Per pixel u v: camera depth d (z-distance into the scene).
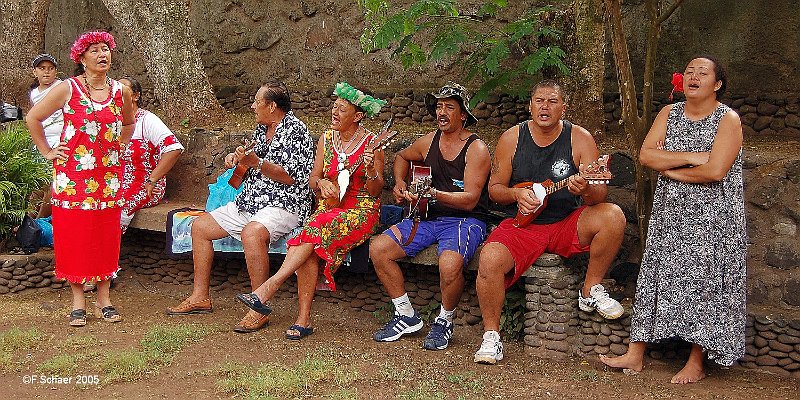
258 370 4.34
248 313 5.23
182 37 6.95
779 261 4.79
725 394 4.13
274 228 5.27
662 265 4.30
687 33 6.20
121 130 5.25
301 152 5.32
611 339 4.60
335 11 7.43
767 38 5.95
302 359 4.60
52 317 5.45
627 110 4.81
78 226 5.14
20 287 6.06
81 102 5.04
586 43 5.75
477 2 6.74
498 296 4.59
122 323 5.32
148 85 8.44
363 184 5.13
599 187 4.50
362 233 5.09
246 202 5.36
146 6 6.84
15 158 6.28
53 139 6.51
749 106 5.99
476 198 4.96
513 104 6.56
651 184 4.85
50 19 8.95
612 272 5.22
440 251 4.82
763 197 4.85
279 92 5.32
